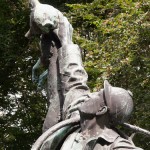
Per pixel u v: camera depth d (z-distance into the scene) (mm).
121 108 5289
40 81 6703
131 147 5113
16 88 17172
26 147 16688
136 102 11992
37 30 6484
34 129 16891
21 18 16875
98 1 13766
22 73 17109
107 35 12930
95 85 11914
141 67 12336
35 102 17125
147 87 12180
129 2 12992
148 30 12398
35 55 16938
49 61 6441
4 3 16859
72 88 6051
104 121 5332
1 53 16797
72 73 6109
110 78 12086
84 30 14383
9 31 16656
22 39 16969
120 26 12570
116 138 5211
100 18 13727
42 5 6445
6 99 17188
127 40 12453
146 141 11805
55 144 5648
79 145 5309
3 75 17094
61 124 5531
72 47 6277
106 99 5301
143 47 12445
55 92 6281
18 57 16875
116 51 12344
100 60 12375
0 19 16641
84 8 14008
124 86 12227
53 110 6223
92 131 5324
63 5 16031
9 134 16406
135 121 11938
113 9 13430
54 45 6438
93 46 12734
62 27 6438
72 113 5770
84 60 13000
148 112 11844
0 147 16422
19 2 17031
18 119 17000
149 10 12531
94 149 5176
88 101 5348
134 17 12594
